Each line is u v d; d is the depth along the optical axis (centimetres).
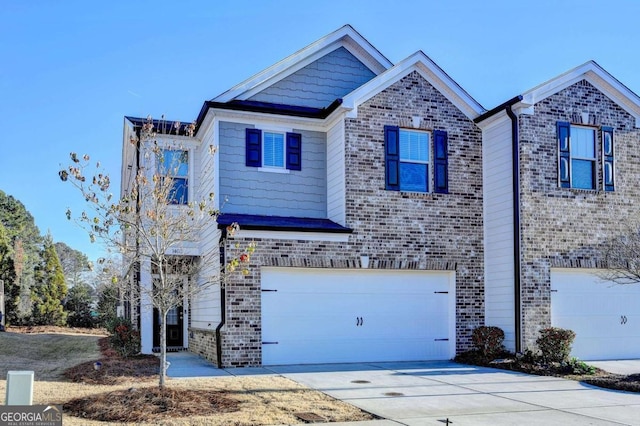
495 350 1454
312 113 1580
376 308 1475
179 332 1889
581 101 1556
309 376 1195
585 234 1513
